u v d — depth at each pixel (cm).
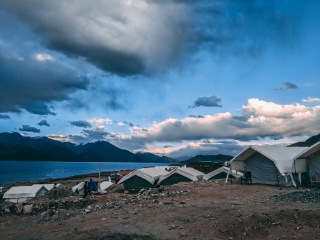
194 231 1266
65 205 2325
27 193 3972
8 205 2244
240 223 1313
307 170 3130
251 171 3550
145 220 1517
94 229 1409
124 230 1351
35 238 1350
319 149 3003
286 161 3114
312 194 2156
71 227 1512
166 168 5291
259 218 1362
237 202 1934
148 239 1191
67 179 10425
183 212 1633
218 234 1218
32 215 2114
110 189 4706
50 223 1695
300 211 1448
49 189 4241
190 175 4331
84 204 2397
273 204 1792
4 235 1481
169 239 1188
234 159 3544
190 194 2452
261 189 2781
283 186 3056
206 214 1547
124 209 1900
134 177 4397
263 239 1152
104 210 1953
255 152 3466
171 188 2958
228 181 3838
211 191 2623
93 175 11806
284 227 1259
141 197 2452
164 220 1483
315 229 1218
